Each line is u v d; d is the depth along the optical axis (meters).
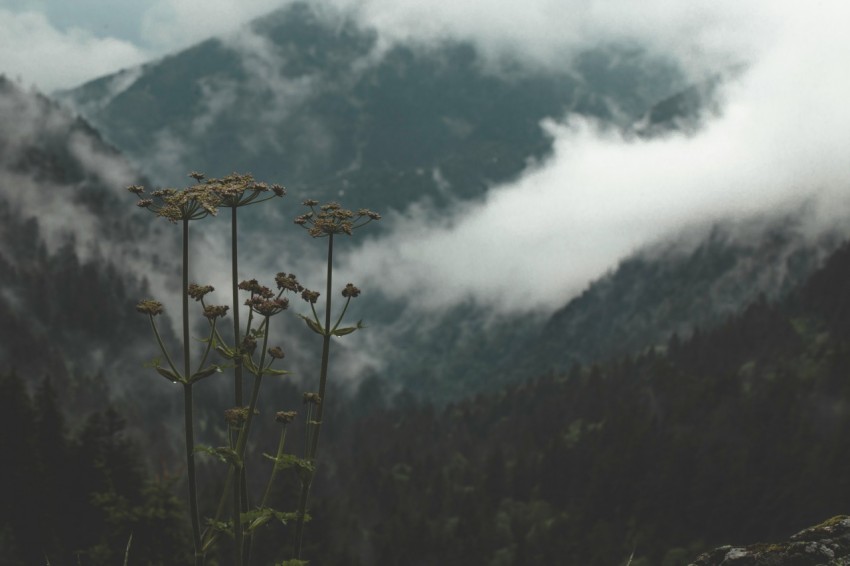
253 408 4.36
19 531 39.81
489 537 119.19
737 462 124.19
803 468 119.50
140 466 43.03
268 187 4.58
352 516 110.75
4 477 41.22
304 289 4.73
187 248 4.31
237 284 4.55
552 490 144.12
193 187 4.44
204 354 4.27
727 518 115.31
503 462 147.50
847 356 147.75
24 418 43.47
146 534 26.75
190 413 4.20
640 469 130.50
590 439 157.25
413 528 107.50
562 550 119.50
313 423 4.55
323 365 4.66
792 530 109.94
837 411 133.62
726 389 161.62
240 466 4.29
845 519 4.53
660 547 113.25
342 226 4.87
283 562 4.25
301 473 4.45
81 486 40.75
